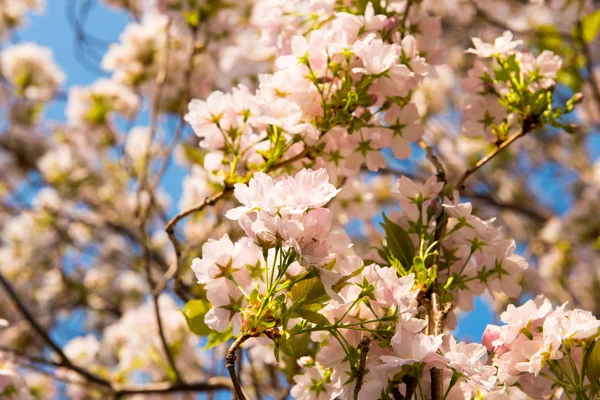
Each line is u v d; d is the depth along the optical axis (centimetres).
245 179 84
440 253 81
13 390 100
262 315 73
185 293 87
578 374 75
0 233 244
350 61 82
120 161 126
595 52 155
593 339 75
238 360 91
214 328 74
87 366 151
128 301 246
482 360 77
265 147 86
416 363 73
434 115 185
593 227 198
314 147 85
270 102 83
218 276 75
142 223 104
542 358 75
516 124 89
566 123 87
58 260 234
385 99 85
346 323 75
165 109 146
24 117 231
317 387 80
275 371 104
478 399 74
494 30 186
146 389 113
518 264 81
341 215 109
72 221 231
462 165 184
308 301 73
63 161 219
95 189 224
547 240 201
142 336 124
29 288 236
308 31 89
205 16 117
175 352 122
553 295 194
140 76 146
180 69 144
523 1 167
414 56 84
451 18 191
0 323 105
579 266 200
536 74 88
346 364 75
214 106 86
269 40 90
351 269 74
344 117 83
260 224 73
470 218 80
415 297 75
